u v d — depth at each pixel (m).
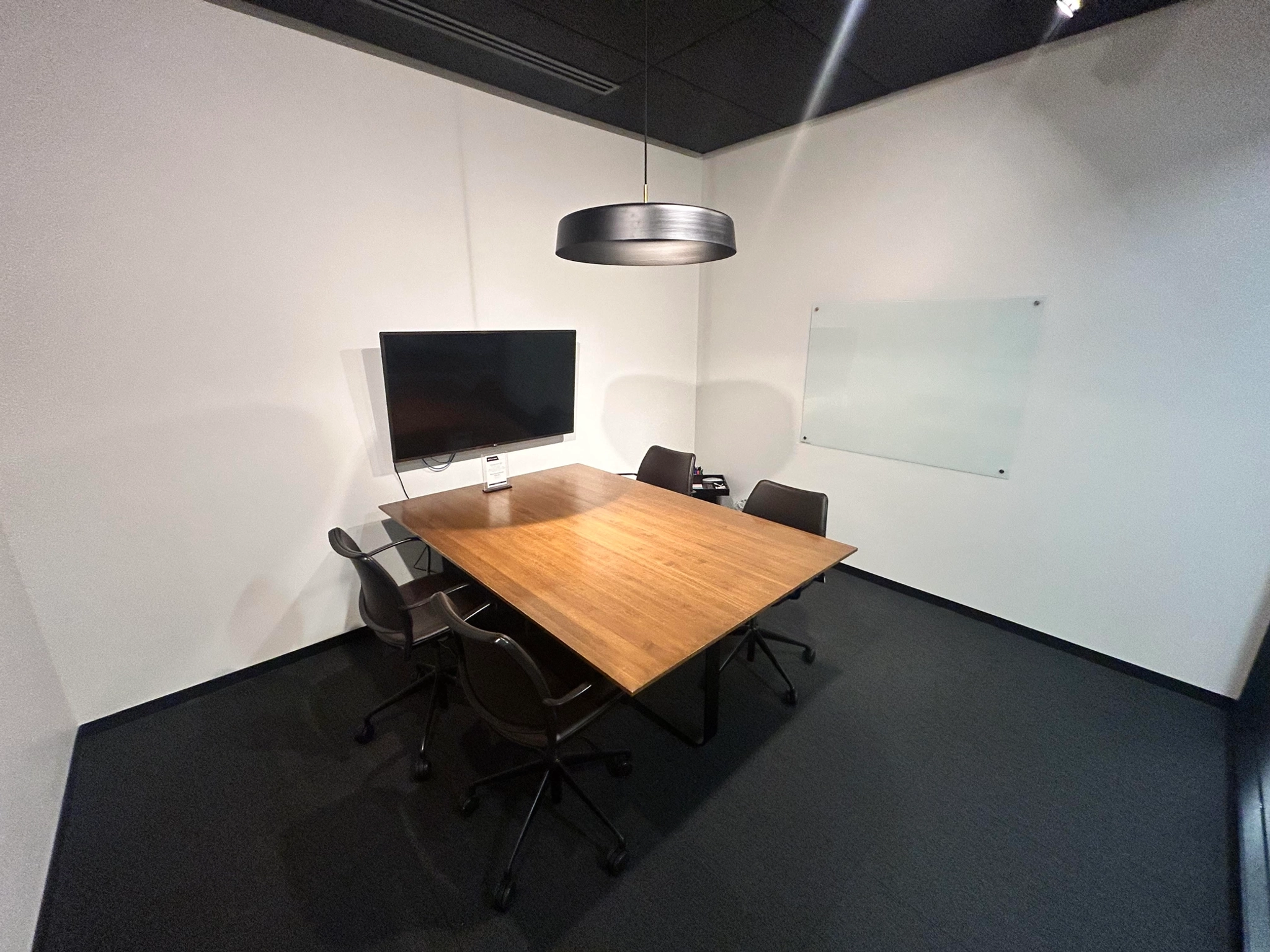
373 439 2.72
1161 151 2.09
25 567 1.90
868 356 3.18
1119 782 1.90
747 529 2.33
